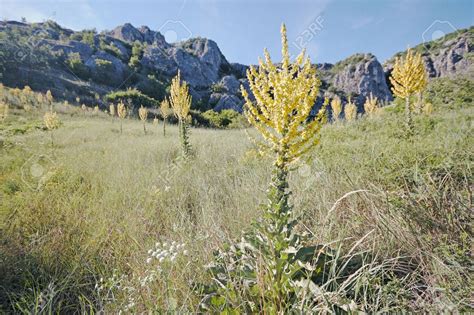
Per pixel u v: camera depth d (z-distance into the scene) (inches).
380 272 76.1
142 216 139.1
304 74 74.0
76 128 645.9
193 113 1291.8
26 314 79.8
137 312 78.0
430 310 62.7
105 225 127.0
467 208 87.4
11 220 136.9
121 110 703.7
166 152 326.0
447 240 80.6
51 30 2417.6
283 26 75.6
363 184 122.8
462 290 62.2
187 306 74.2
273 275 74.7
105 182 194.7
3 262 101.3
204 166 229.0
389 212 96.6
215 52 3356.3
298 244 83.0
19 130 521.3
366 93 2210.9
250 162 195.3
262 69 79.0
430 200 96.9
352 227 99.1
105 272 99.4
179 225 122.0
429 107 406.3
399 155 144.3
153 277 84.6
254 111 80.0
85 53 2176.4
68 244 116.4
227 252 92.0
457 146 139.6
